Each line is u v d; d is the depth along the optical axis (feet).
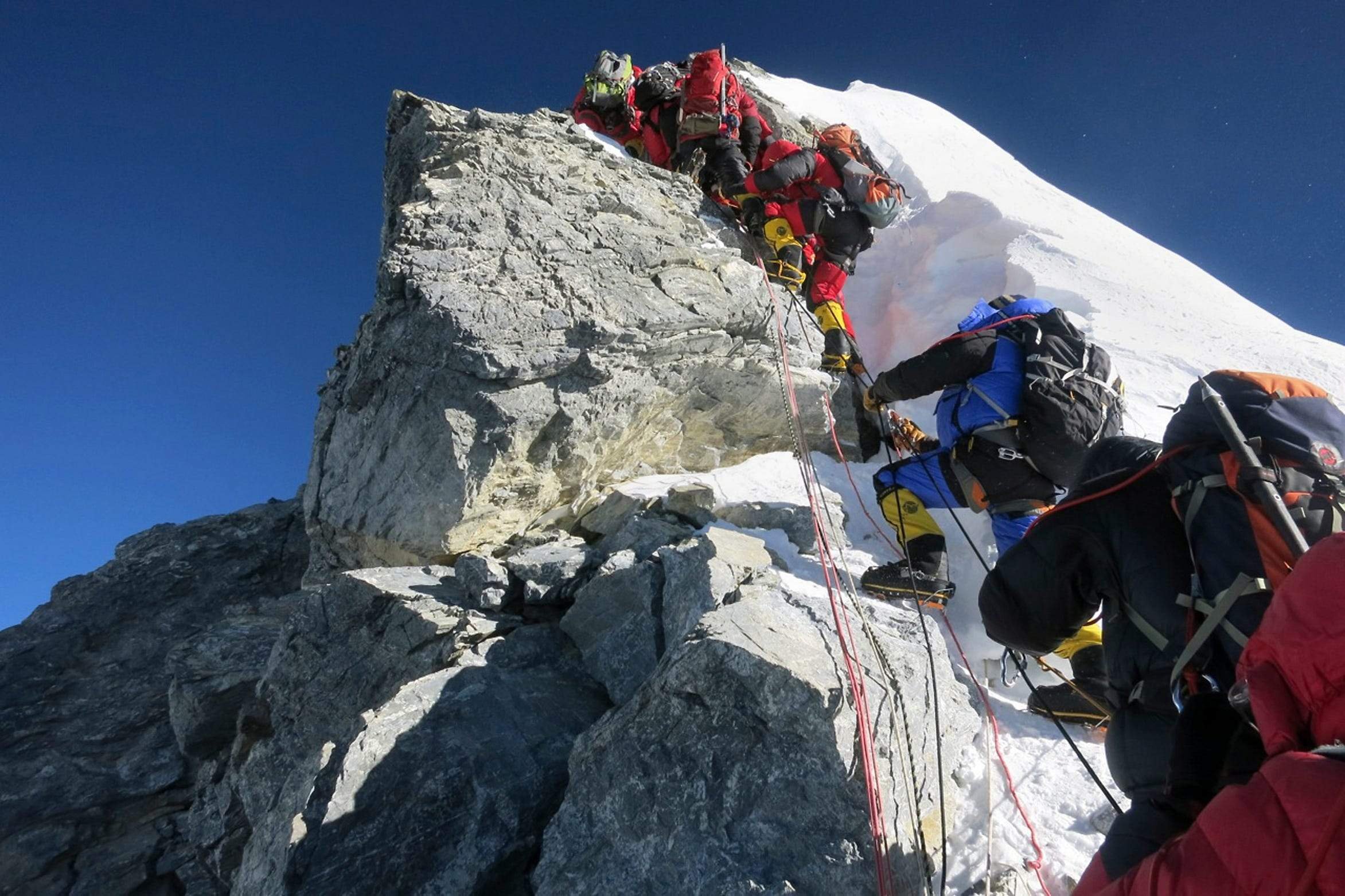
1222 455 6.52
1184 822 5.72
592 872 9.18
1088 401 11.70
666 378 16.72
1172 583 6.70
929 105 41.78
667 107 24.80
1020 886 8.77
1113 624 7.41
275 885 9.83
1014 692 12.07
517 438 14.62
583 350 15.23
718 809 8.94
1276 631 4.69
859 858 8.36
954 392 12.94
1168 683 6.72
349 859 9.90
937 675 10.84
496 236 16.37
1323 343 20.97
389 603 14.05
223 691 16.96
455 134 18.95
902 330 23.95
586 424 15.47
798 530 14.82
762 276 19.24
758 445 18.78
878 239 27.17
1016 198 28.25
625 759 9.62
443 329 14.49
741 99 24.40
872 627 11.11
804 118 34.17
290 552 25.46
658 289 16.94
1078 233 25.68
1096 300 21.74
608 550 14.87
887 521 13.57
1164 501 7.07
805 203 20.65
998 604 8.04
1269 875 4.01
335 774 10.49
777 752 9.03
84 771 19.26
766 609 10.67
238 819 16.14
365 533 16.33
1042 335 12.35
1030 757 10.66
